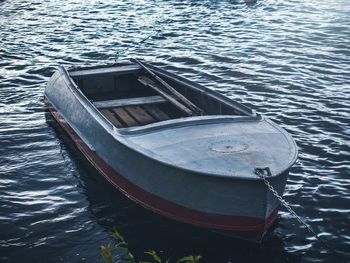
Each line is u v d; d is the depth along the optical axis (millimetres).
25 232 9984
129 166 10312
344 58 20750
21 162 12766
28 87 18297
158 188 9875
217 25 26750
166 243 9531
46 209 10742
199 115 11703
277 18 27766
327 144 13570
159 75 14258
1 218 10438
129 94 14984
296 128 14594
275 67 19844
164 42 23859
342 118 15188
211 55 21578
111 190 11367
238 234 9516
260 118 10820
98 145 11391
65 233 9930
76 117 12641
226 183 8875
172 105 13648
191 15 29203
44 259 9211
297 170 12258
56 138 14055
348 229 10008
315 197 11117
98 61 21328
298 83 18109
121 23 27719
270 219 9438
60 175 12109
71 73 14773
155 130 10367
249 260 9102
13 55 22094
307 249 9430
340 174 12070
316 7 29984
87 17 29328
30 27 27219
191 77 19031
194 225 9852
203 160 9250
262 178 8633
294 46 22531
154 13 29938
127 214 10461
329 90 17422
